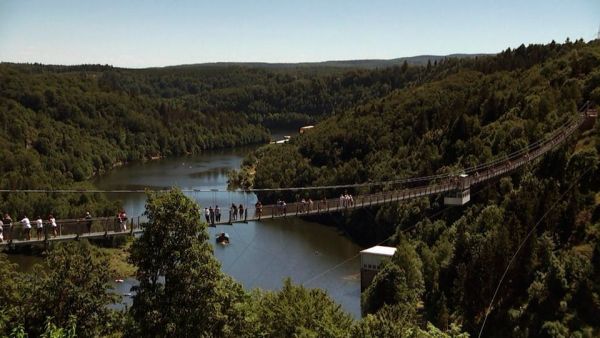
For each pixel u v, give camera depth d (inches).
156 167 7249.0
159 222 866.8
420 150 4729.3
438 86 6525.6
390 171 4581.7
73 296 932.0
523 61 6658.5
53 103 7726.4
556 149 3090.6
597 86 4106.8
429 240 3280.0
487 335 2293.3
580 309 2085.4
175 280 856.3
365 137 5531.5
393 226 3791.8
